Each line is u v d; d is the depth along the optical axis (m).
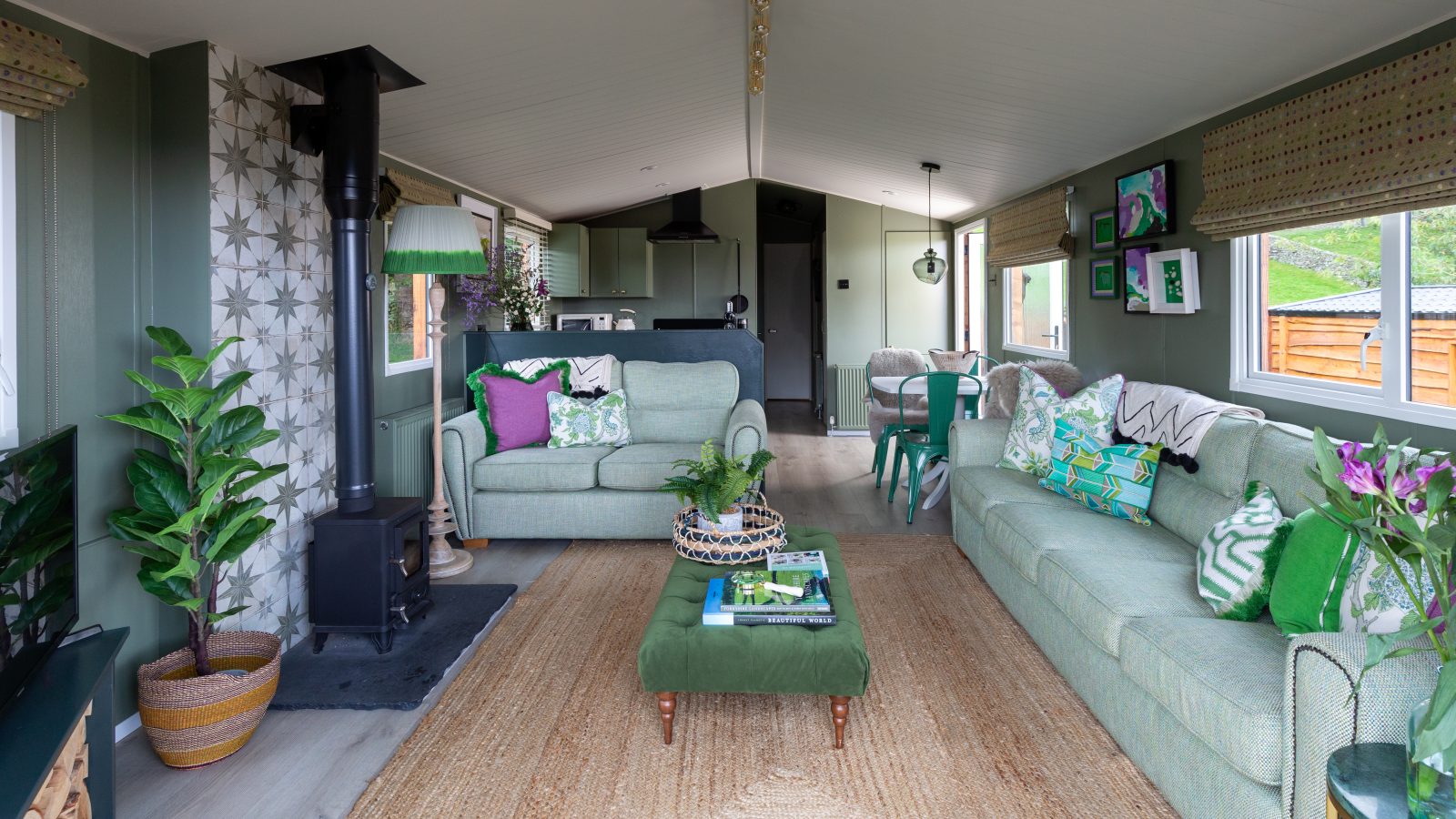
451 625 3.21
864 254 8.56
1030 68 3.63
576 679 2.78
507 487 4.23
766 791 2.12
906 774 2.18
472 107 4.04
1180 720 1.90
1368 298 2.96
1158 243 4.30
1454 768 1.10
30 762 1.39
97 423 2.37
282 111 2.98
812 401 11.13
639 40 3.64
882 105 4.72
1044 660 2.87
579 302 8.80
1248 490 2.48
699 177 7.73
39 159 2.16
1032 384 3.95
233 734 2.27
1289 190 3.08
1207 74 3.25
